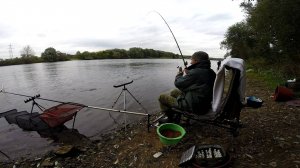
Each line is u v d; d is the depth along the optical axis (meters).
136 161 4.10
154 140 4.78
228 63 3.75
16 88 18.08
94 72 31.64
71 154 4.98
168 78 21.42
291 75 11.08
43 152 5.55
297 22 12.51
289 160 3.46
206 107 4.23
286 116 5.35
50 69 42.81
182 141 4.45
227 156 3.59
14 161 5.17
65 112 6.66
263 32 16.30
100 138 6.20
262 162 3.51
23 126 7.22
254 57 23.91
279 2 12.77
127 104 10.31
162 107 4.94
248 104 4.45
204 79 4.10
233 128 4.12
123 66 45.84
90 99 11.96
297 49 13.43
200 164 3.45
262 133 4.48
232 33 28.59
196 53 4.31
